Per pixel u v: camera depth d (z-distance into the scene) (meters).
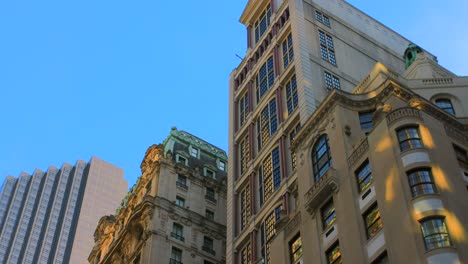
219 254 88.62
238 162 77.75
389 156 43.91
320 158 52.66
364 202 44.53
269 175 69.38
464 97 58.59
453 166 43.22
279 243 52.47
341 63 75.75
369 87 57.94
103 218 106.44
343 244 44.28
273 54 80.56
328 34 79.12
